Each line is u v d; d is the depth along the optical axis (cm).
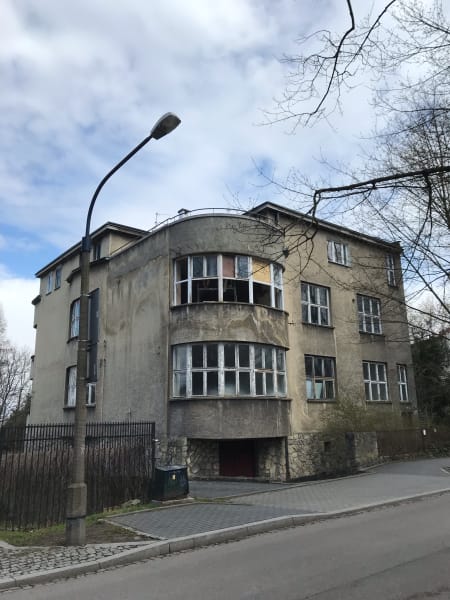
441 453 2416
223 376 1808
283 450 1930
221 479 1781
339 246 2455
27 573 679
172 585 614
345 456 1980
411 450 2280
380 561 670
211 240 1923
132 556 761
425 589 553
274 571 646
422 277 1209
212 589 586
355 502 1161
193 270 1941
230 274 1917
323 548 759
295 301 2181
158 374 1956
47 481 1102
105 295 2420
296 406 2066
